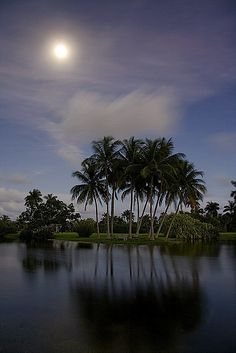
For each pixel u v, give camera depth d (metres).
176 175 58.69
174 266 24.78
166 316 11.73
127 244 51.03
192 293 15.35
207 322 11.05
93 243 53.62
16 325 10.84
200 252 36.94
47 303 13.59
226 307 12.88
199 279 19.08
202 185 61.66
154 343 9.27
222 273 21.27
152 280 18.80
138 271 22.25
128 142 59.81
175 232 67.81
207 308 12.74
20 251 39.06
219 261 27.91
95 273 21.45
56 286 17.11
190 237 67.19
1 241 65.31
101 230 94.06
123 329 10.38
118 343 9.27
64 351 8.76
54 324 10.89
